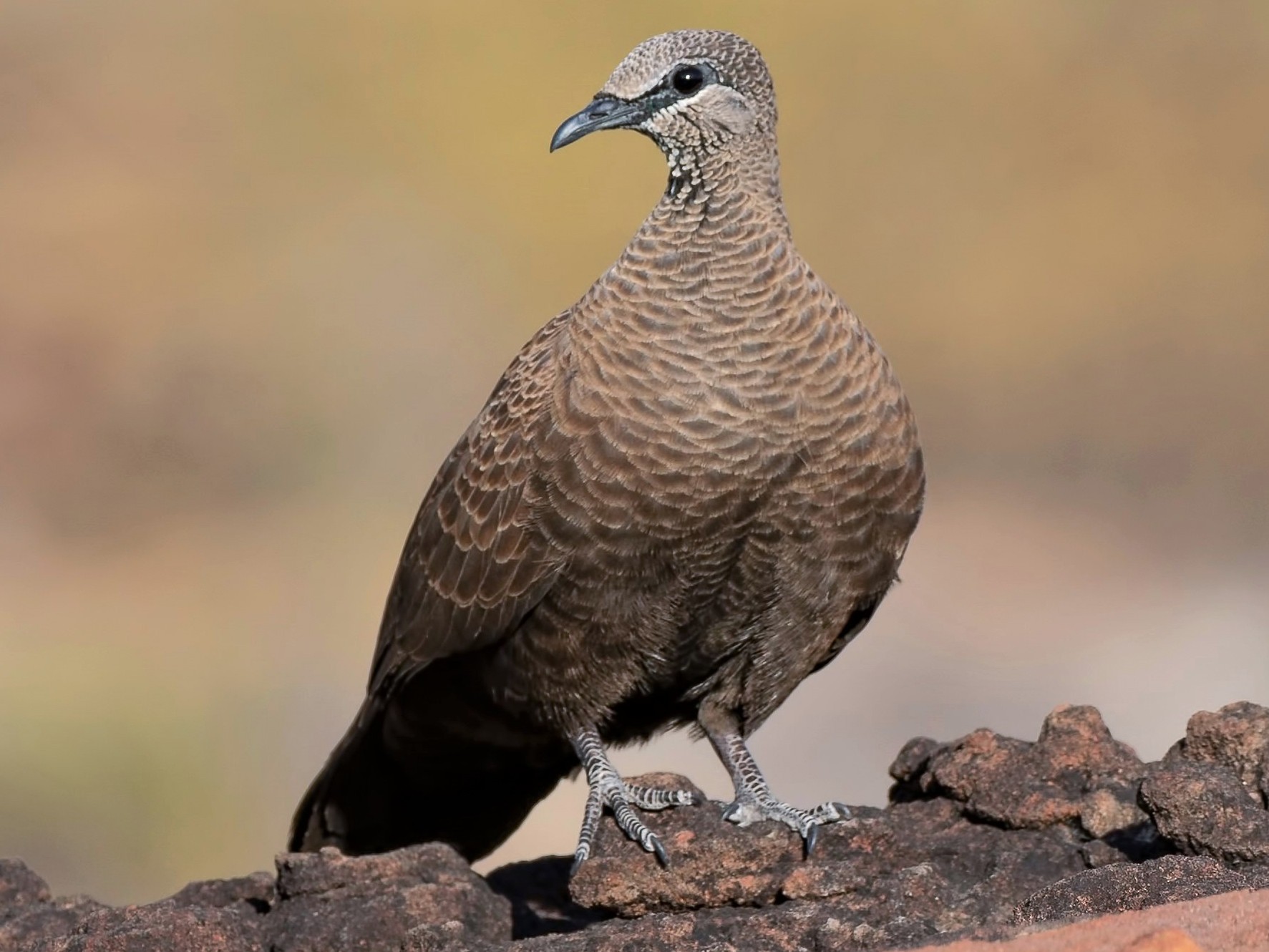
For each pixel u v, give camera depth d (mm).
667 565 8055
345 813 9469
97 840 15789
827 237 24609
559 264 23781
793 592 8258
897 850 7570
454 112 24766
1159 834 6992
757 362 7898
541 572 8180
